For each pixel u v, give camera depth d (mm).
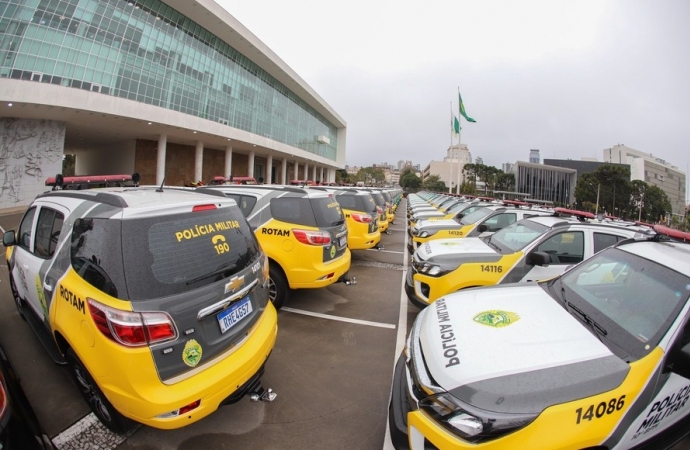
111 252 2211
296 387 3299
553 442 1720
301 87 47938
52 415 2824
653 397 2004
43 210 3328
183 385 2201
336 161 79312
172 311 2186
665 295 2398
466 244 5426
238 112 36000
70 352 2512
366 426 2809
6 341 3922
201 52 30281
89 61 21000
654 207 51812
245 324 2729
